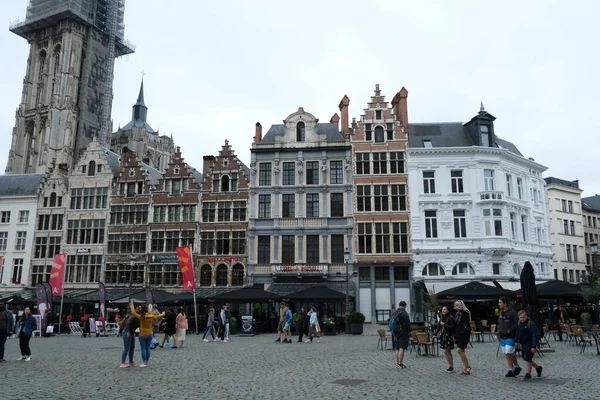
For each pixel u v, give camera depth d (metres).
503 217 46.16
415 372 15.12
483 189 47.03
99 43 112.81
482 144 48.81
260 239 48.62
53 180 56.00
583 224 67.06
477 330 28.89
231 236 49.31
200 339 31.16
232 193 50.31
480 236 45.91
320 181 48.94
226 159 51.28
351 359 18.91
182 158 52.53
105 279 51.62
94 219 53.50
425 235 46.69
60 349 23.81
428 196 47.31
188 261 36.81
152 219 51.69
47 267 53.81
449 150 47.59
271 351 22.42
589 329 25.45
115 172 56.81
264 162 50.19
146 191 52.72
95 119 109.31
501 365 16.73
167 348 24.27
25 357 18.52
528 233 48.78
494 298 31.64
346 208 48.12
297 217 48.28
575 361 17.69
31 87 110.44
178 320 25.06
